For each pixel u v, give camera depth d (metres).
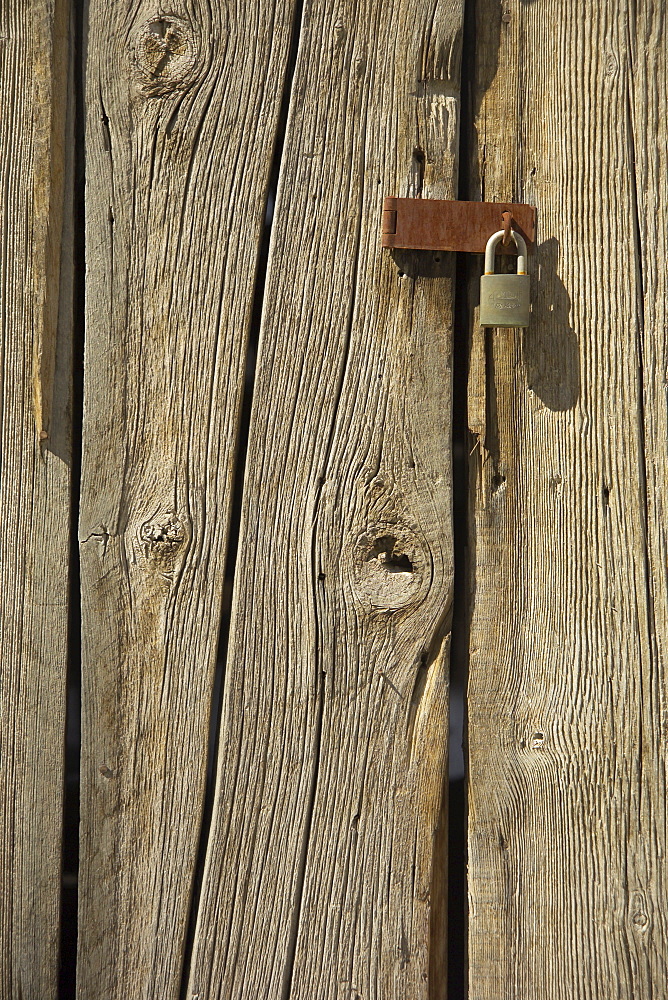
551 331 2.54
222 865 2.54
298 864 2.53
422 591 2.53
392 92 2.53
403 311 2.53
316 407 2.54
